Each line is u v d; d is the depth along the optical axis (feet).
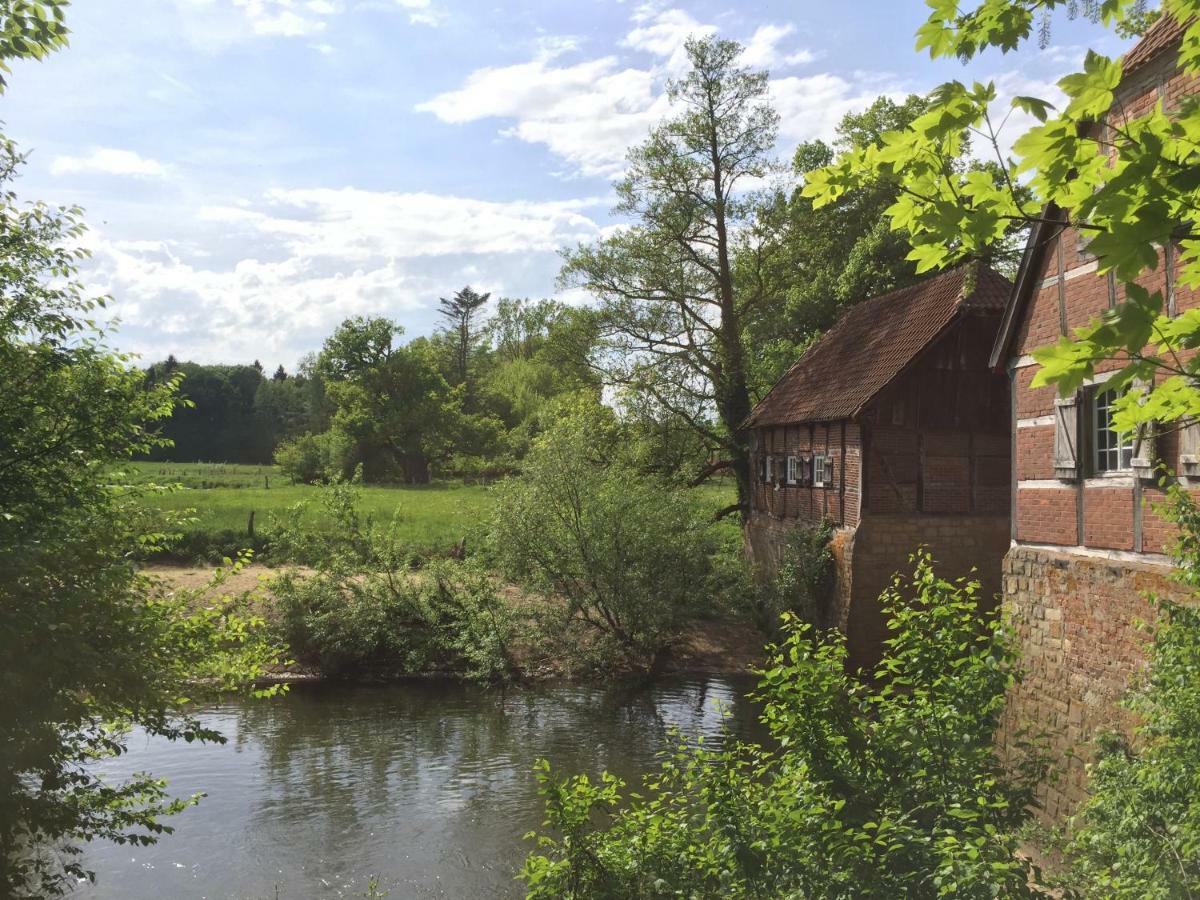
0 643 21.59
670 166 92.73
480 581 69.77
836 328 87.76
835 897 16.90
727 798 19.17
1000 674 18.52
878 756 18.66
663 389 94.63
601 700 62.08
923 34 10.98
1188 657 19.39
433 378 209.46
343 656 67.26
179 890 33.45
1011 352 40.29
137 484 30.45
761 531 85.15
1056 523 36.35
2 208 27.71
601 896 19.40
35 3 22.22
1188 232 8.71
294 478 192.95
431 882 34.58
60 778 25.84
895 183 11.27
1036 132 9.18
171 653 27.35
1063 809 33.12
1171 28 29.14
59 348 28.02
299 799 42.86
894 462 62.08
